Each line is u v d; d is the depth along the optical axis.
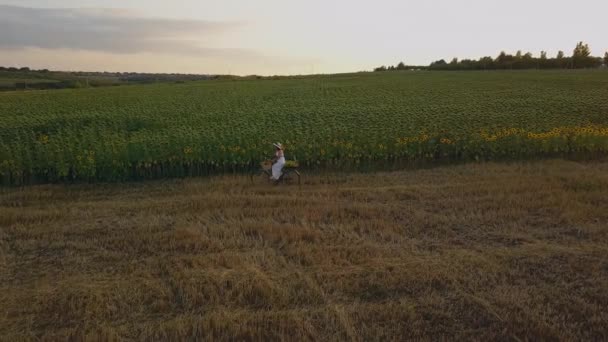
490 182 12.81
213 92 45.50
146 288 6.80
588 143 16.91
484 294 6.64
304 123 22.23
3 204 11.29
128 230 9.12
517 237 8.73
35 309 6.20
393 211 10.31
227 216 9.93
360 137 16.94
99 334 5.68
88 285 6.83
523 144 16.80
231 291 6.64
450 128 20.09
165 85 61.44
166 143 14.83
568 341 5.63
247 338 5.68
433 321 6.07
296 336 5.67
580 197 11.15
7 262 7.73
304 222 9.41
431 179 13.55
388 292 6.74
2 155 13.46
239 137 16.39
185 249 8.17
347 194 11.81
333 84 55.84
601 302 6.49
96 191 12.49
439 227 9.28
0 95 42.19
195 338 5.64
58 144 15.59
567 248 8.20
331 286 6.84
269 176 13.27
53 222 9.66
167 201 11.18
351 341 5.61
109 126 23.20
